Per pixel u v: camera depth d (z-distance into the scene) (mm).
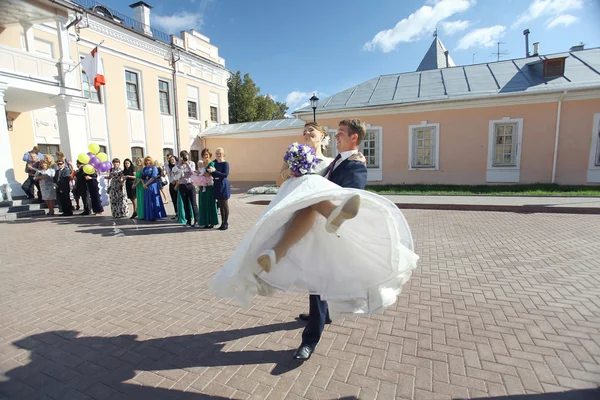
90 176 10078
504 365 2416
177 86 21266
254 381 2340
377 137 15031
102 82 12836
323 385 2277
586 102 12047
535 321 3035
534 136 12836
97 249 6129
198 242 6551
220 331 3051
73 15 14836
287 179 2365
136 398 2199
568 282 3939
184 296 3881
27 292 4070
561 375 2279
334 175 2420
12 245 6508
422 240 6258
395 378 2322
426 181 14570
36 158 11227
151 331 3074
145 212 8938
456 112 13750
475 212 9109
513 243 5820
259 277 2178
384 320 3158
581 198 10062
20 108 13164
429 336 2850
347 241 2162
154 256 5609
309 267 2215
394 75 17469
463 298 3602
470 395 2129
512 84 13445
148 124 19344
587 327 2896
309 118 15828
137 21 18875
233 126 23797
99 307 3611
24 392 2271
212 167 7316
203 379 2377
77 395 2234
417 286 3982
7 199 10508
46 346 2840
